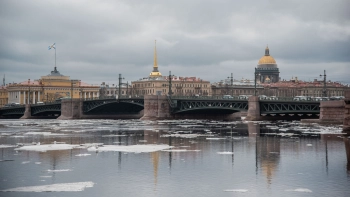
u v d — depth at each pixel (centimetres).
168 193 4297
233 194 4234
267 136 8944
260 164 5631
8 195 4225
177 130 11112
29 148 7206
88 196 4200
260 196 4153
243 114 18975
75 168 5453
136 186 4559
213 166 5528
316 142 7688
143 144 7844
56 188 4469
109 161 5900
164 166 5541
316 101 13138
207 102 17000
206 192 4316
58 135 9869
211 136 9162
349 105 9162
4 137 9412
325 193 4219
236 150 6862
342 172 5100
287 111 14038
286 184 4575
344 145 7250
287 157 6141
